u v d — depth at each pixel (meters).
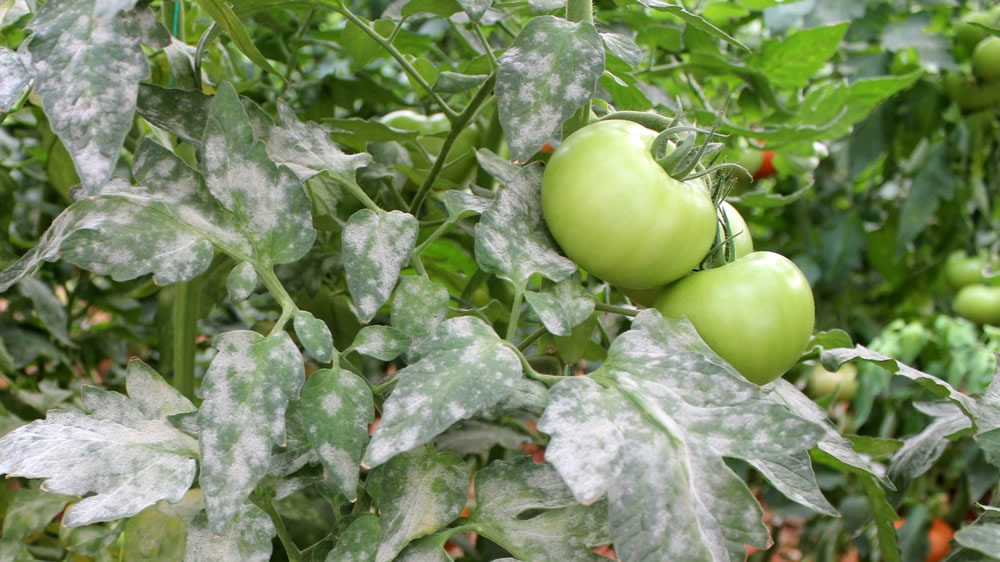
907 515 1.20
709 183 0.61
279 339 0.52
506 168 0.66
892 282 1.63
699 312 0.57
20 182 1.12
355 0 1.11
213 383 0.50
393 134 0.72
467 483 0.54
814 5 1.23
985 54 1.31
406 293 0.56
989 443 0.58
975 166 1.46
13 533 0.69
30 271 0.54
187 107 0.57
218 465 0.49
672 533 0.47
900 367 0.65
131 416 0.56
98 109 0.48
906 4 1.38
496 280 0.78
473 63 0.74
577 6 0.57
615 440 0.48
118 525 0.67
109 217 0.52
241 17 0.68
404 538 0.52
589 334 0.66
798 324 0.57
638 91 0.71
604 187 0.55
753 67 0.96
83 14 0.49
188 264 0.52
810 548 1.45
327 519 0.73
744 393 0.50
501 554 0.83
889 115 1.38
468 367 0.50
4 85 0.50
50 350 0.88
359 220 0.55
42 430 0.53
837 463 0.64
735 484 0.48
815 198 1.58
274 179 0.54
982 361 1.28
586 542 0.53
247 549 0.52
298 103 0.93
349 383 0.53
